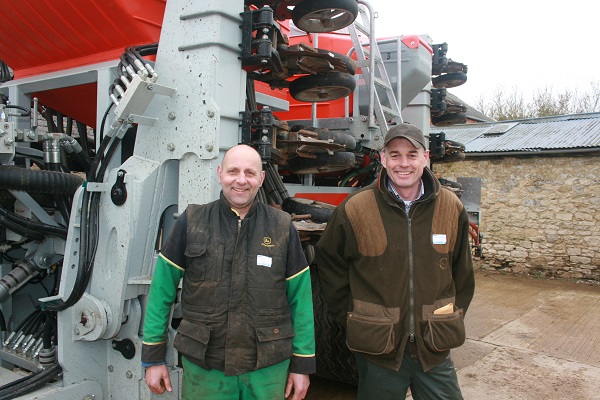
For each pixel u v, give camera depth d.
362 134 3.77
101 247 2.15
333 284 2.18
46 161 2.40
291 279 1.76
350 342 2.02
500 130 9.91
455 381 2.05
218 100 2.03
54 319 2.35
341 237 2.09
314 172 3.18
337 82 2.61
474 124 11.03
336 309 2.24
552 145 8.28
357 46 3.61
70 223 2.18
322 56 2.39
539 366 4.04
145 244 2.15
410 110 5.10
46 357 2.21
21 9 2.44
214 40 2.01
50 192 2.32
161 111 2.14
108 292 2.12
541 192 8.46
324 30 2.66
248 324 1.66
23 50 2.73
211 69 2.02
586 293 7.07
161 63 2.13
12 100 2.83
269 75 2.51
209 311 1.66
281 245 1.72
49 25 2.47
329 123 3.89
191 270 1.69
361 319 2.00
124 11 2.26
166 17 2.12
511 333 4.98
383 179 1.99
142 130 2.19
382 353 1.96
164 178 2.17
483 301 6.48
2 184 2.15
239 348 1.65
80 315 2.12
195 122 2.05
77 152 2.54
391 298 1.96
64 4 2.32
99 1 2.26
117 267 2.10
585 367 4.03
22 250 2.89
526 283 7.86
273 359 1.66
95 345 2.23
